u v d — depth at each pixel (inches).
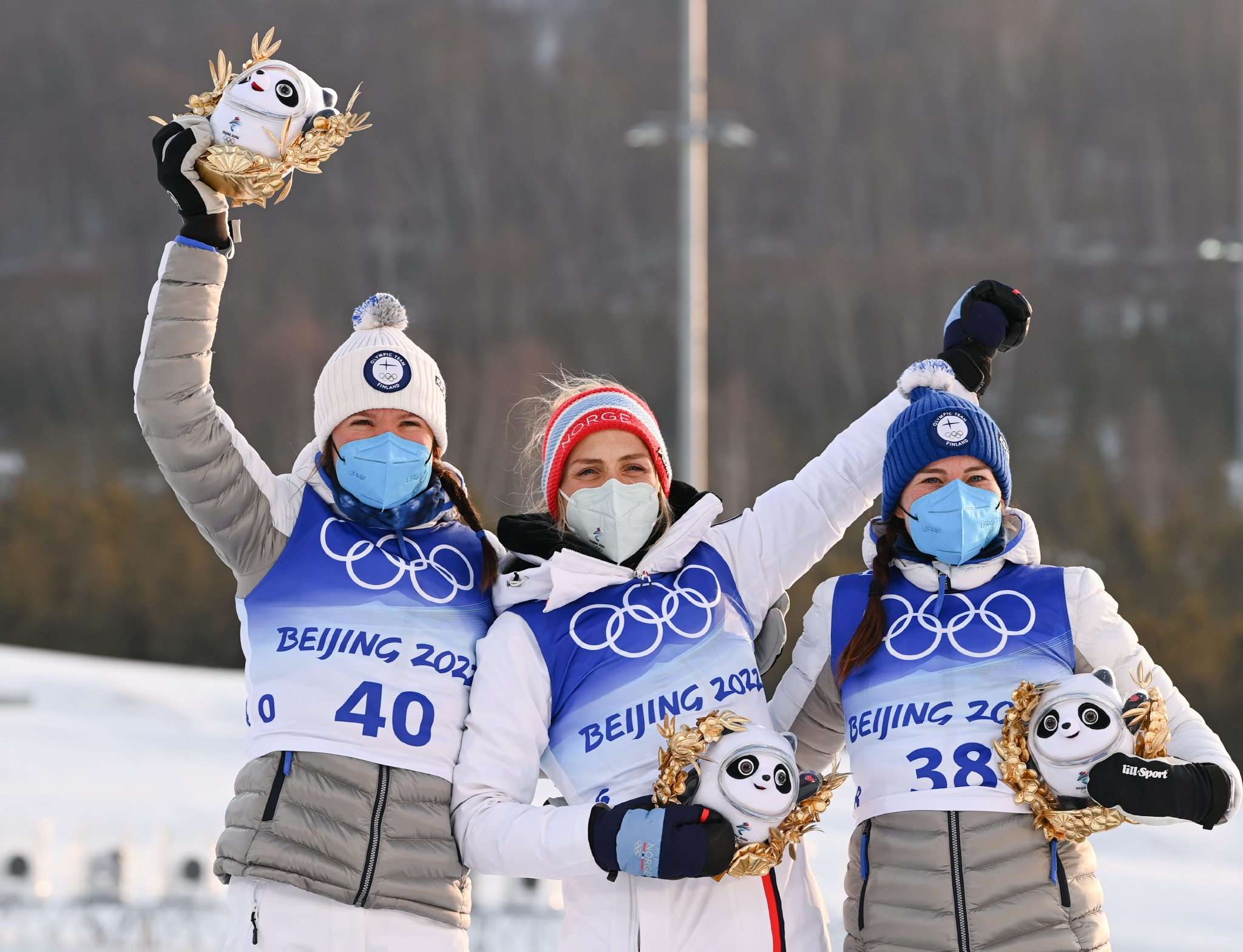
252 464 422.0
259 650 412.2
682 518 419.8
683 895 376.8
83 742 1770.4
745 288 7765.8
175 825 1291.8
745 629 415.2
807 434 6929.1
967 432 408.5
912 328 7337.6
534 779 398.6
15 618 3624.5
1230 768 374.3
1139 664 400.5
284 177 410.0
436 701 404.8
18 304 7849.4
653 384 7278.5
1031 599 405.7
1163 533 3223.4
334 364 429.7
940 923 374.0
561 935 394.3
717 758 360.2
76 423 7116.1
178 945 967.0
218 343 7322.8
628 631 400.8
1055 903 373.7
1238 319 7342.5
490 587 429.4
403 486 421.1
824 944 396.2
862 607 419.2
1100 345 7337.6
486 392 6181.1
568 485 420.8
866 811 398.0
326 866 384.8
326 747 394.0
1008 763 374.9
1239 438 6432.1
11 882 1007.0
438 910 392.8
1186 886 1194.0
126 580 3639.3
